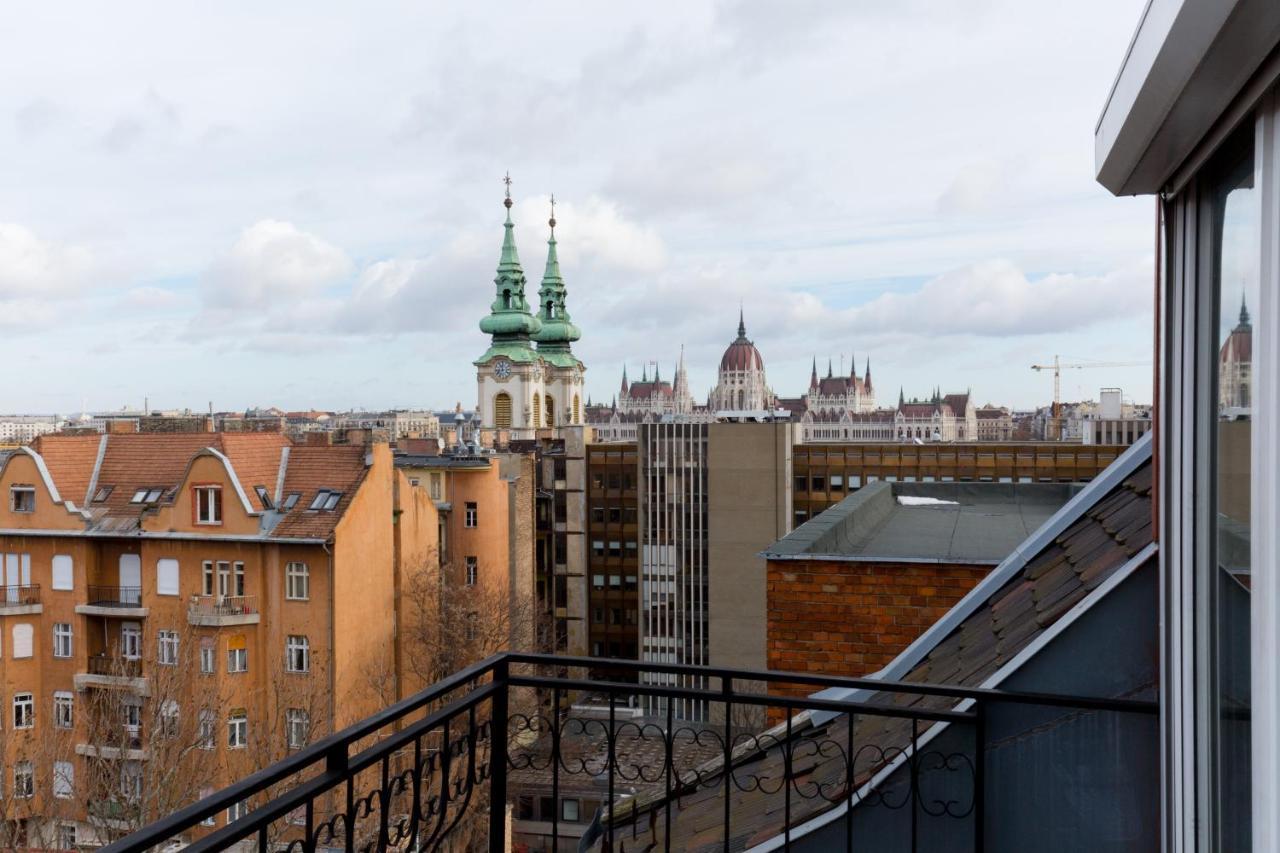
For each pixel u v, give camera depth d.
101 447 39.25
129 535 35.56
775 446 62.50
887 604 9.80
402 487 40.94
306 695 33.03
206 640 34.25
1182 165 3.09
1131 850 4.00
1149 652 4.02
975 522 14.66
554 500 71.25
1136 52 2.51
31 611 35.75
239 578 35.38
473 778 4.59
